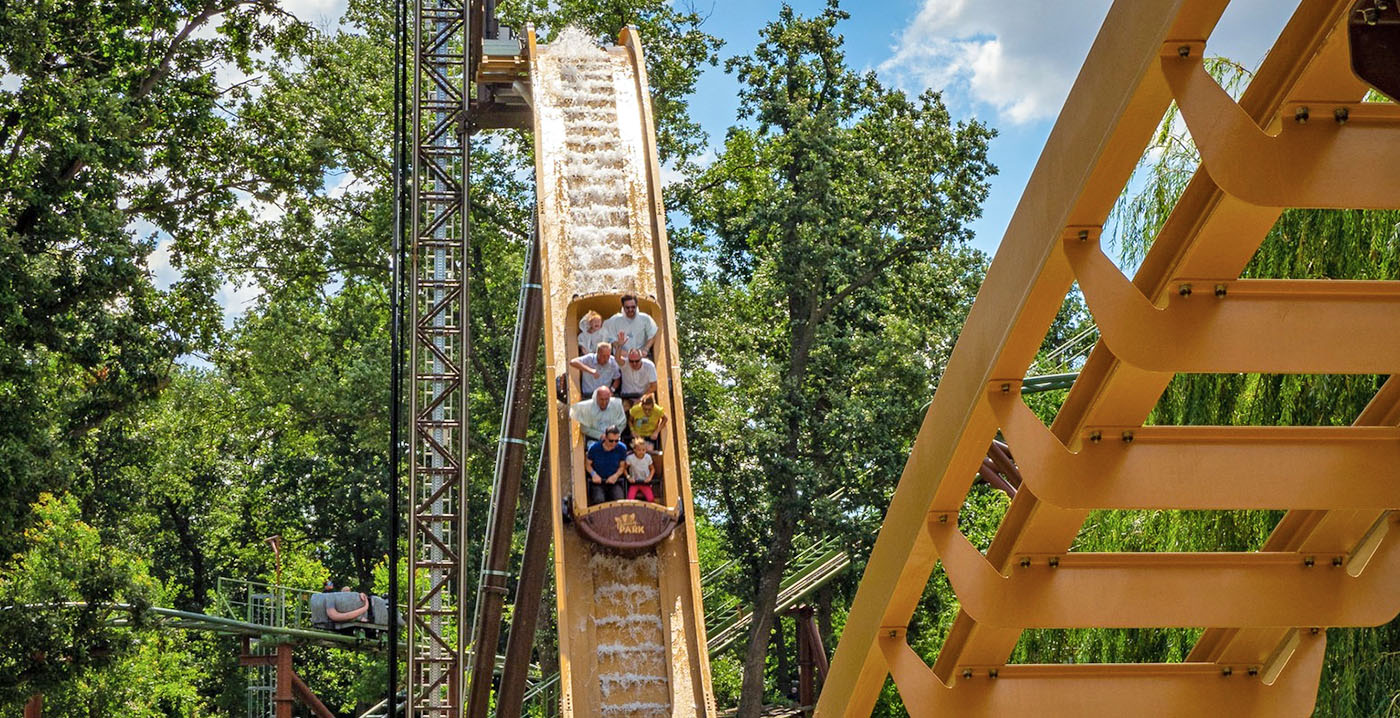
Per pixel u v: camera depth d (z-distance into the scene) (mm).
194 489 58375
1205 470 9906
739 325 42656
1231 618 10766
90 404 31125
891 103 48062
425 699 28734
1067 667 11805
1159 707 11609
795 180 45312
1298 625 10766
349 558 61906
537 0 41938
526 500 44031
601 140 23047
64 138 29016
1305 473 9953
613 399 18734
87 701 35188
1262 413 15984
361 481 57812
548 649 42500
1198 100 7945
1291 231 15703
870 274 44594
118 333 30203
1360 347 9117
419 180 28906
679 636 17781
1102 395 9719
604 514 18016
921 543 11070
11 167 30484
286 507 61219
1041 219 9094
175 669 45656
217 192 37781
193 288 33188
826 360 43062
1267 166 8078
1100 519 18703
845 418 39656
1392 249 14852
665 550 18469
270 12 36406
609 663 17484
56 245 29797
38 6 30062
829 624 49438
